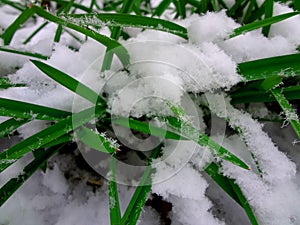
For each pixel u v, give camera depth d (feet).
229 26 0.47
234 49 0.48
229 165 0.44
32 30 0.73
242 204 0.42
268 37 0.52
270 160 0.44
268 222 0.43
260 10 0.54
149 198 0.48
